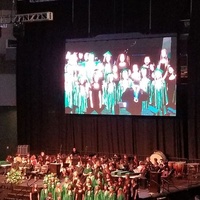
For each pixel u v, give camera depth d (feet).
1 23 116.47
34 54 126.82
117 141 118.73
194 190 99.91
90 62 117.19
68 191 94.94
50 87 125.59
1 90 131.95
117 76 114.42
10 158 117.60
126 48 113.50
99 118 120.16
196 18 109.81
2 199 103.30
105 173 97.86
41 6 125.49
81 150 123.03
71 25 122.62
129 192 91.50
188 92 110.63
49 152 126.41
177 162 107.04
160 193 96.07
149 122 114.73
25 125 128.77
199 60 109.81
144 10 115.14
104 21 119.24
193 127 110.11
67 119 124.06
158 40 110.32
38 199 97.71
